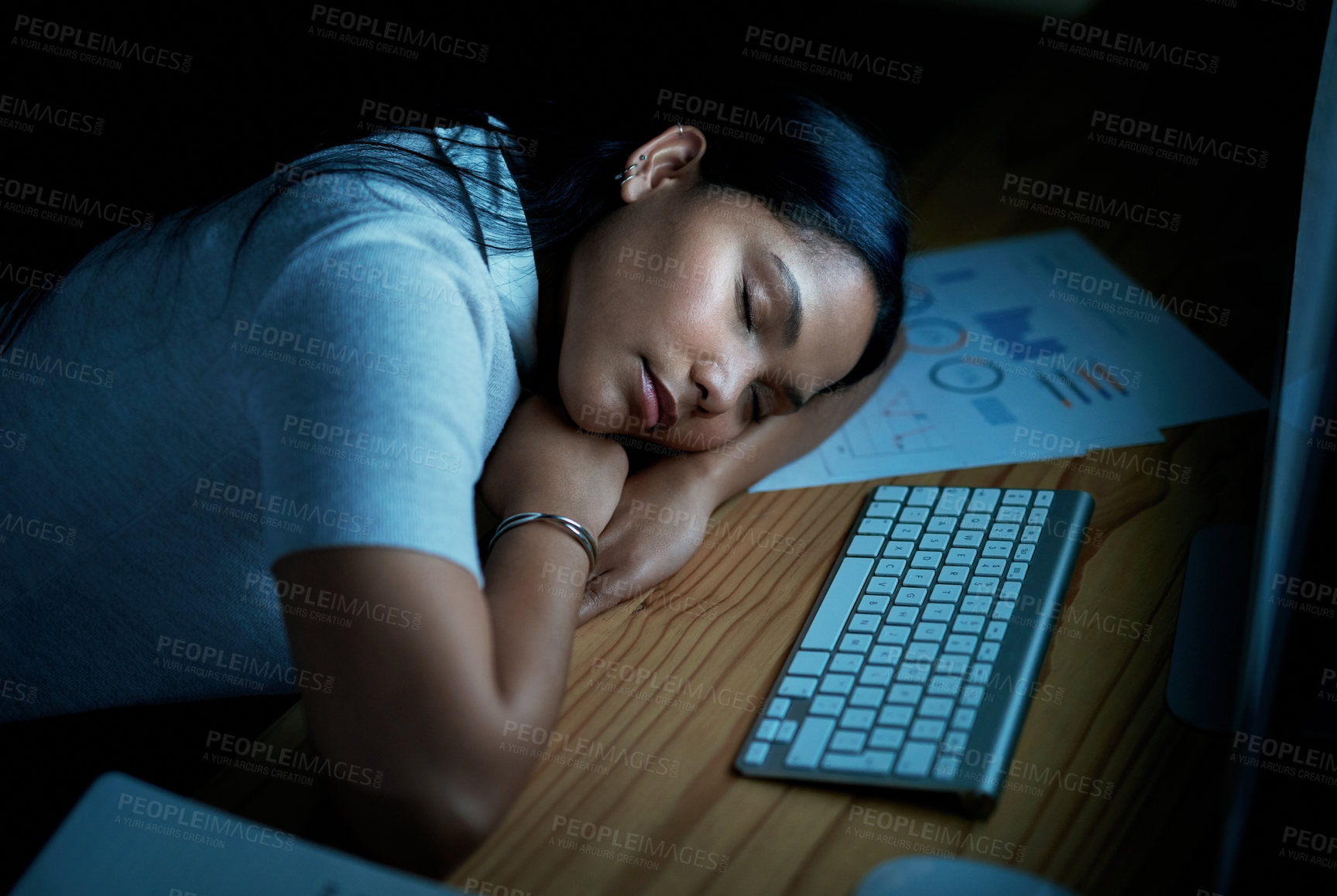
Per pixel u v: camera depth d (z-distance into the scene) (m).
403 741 0.64
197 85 1.47
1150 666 0.75
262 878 0.55
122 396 0.86
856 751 0.68
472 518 0.72
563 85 1.40
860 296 0.94
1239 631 0.77
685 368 0.89
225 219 0.85
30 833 0.91
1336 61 0.82
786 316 0.90
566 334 0.93
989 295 1.23
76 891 0.55
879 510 0.93
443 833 0.63
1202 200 1.30
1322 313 0.78
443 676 0.64
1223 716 0.71
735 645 0.81
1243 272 1.20
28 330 0.94
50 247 1.27
